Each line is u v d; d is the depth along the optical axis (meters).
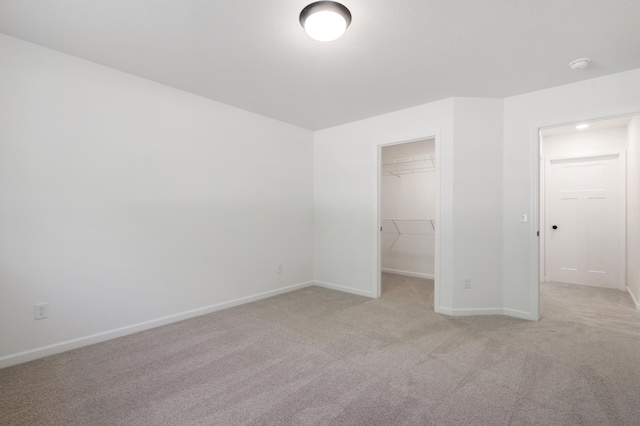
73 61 2.45
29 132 2.25
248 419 1.61
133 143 2.78
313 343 2.55
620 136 4.25
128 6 1.82
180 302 3.11
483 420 1.59
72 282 2.45
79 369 2.12
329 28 1.85
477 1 1.75
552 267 4.76
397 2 1.76
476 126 3.25
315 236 4.62
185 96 3.14
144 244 2.85
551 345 2.49
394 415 1.64
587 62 2.45
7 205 2.16
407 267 5.37
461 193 3.26
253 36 2.14
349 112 3.76
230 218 3.55
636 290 3.64
